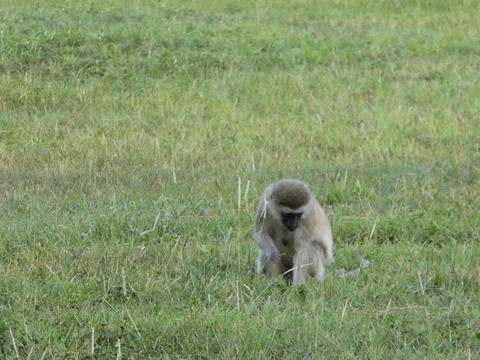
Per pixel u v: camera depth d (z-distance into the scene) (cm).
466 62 4606
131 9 5138
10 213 2594
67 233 2414
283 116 3809
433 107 3931
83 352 1742
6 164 3172
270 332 1820
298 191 2105
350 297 2036
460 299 2027
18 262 2253
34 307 1920
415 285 2125
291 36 4847
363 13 5531
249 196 2772
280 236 2186
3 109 3800
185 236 2423
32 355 1725
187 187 2873
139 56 4381
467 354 1758
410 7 5666
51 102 3900
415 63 4562
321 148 3422
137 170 3105
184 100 3959
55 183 2922
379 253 2356
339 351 1762
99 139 3428
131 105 3897
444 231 2538
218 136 3494
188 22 4988
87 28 4650
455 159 3253
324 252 2178
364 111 3834
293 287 2083
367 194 2875
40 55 4272
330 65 4525
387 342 1816
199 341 1795
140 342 1784
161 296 2044
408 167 3138
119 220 2488
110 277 2105
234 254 2306
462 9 5638
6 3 4988
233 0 5594
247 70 4378
